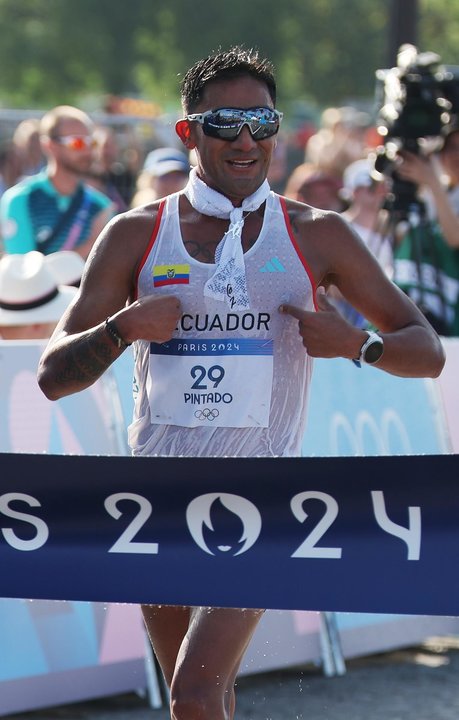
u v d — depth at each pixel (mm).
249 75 10523
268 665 17281
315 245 10703
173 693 10188
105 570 9344
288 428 10766
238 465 9094
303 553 9195
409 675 17844
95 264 10766
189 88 10711
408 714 16016
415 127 20844
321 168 31891
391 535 9094
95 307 10664
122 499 9242
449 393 19125
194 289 10469
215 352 10508
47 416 16266
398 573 9117
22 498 9273
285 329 10602
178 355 10570
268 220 10633
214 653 10211
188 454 10656
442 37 103000
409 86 20797
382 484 9016
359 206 24641
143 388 10898
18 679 15617
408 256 21219
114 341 10148
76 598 9375
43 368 10562
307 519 9156
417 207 21312
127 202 38562
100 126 40344
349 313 19609
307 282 10617
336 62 104250
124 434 16609
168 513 9250
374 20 103938
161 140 40688
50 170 23875
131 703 16547
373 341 10328
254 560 9242
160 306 10109
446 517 9016
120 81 103875
